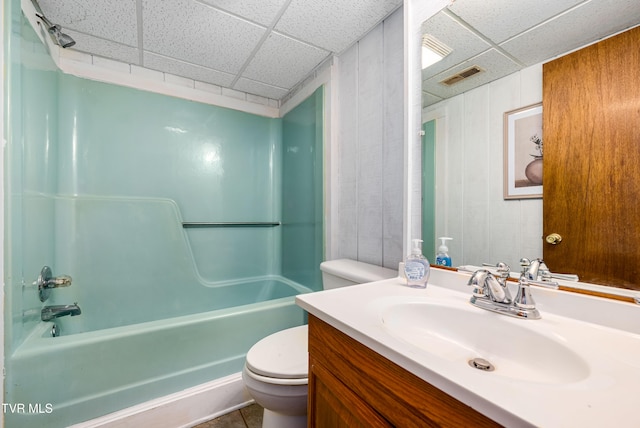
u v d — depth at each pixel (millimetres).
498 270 769
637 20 602
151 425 1230
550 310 698
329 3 1317
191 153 2172
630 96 605
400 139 1352
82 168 1780
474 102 923
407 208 1101
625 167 610
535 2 779
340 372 682
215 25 1483
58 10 1361
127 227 1857
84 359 1125
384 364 556
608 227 635
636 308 583
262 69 1973
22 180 1110
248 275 2418
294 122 2305
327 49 1710
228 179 2336
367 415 586
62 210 1657
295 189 2283
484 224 899
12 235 1006
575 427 326
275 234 2547
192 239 2174
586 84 674
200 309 2104
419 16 1081
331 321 685
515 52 818
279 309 1595
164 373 1288
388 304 775
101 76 1831
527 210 789
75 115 1756
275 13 1386
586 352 519
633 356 505
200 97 2195
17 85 1060
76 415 1105
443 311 764
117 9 1358
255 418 1376
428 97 1062
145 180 1993
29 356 1017
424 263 945
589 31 672
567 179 706
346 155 1724
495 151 867
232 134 2350
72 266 1682
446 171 1013
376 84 1490
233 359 1454
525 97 795
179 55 1791
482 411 381
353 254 1663
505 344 650
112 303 1787
